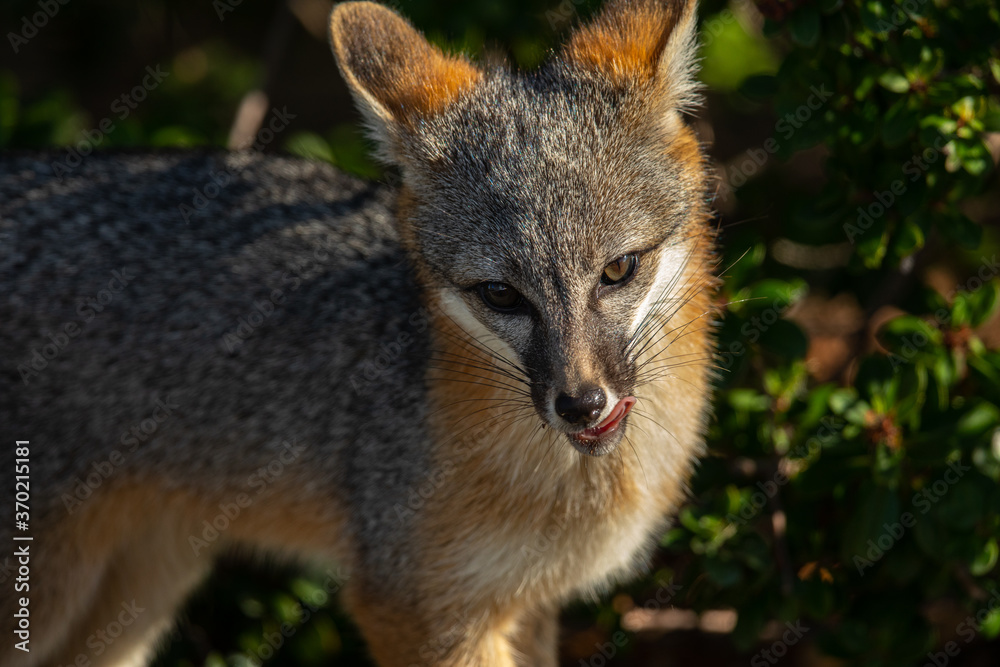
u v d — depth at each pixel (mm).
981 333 12312
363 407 8055
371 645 8312
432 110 7066
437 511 7727
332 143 12070
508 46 10867
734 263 8242
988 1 8133
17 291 8117
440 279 7008
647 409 7465
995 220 12805
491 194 6602
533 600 8133
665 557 9891
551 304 6465
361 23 7469
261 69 12094
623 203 6547
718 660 11133
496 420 7395
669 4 7332
